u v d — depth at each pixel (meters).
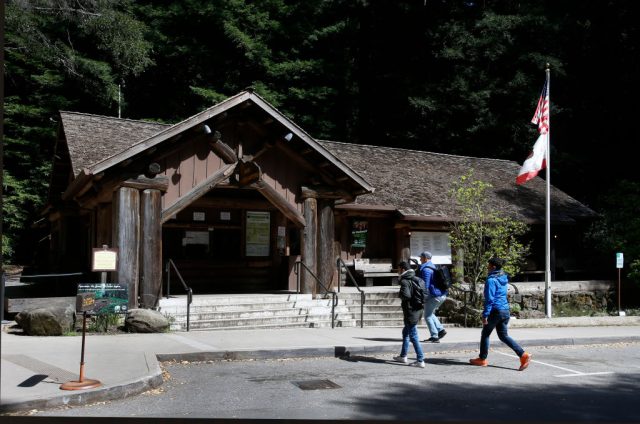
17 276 24.59
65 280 17.03
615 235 21.12
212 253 16.33
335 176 15.07
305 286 14.57
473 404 7.06
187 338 10.66
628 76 27.47
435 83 31.67
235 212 16.58
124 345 9.67
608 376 9.05
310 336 11.42
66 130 15.50
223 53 31.42
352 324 13.67
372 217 18.12
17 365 7.94
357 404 6.92
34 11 26.50
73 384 6.81
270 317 13.09
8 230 27.64
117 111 30.64
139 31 26.59
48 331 10.61
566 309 18.05
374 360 9.82
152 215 12.57
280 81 31.67
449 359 10.16
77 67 27.67
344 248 17.67
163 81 32.66
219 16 30.08
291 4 33.41
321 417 6.26
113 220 12.54
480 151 31.09
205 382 7.89
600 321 15.72
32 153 28.56
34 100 29.38
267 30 31.98
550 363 10.09
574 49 29.47
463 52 30.55
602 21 28.52
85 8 26.02
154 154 12.72
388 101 33.12
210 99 29.03
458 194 16.78
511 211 19.61
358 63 34.28
